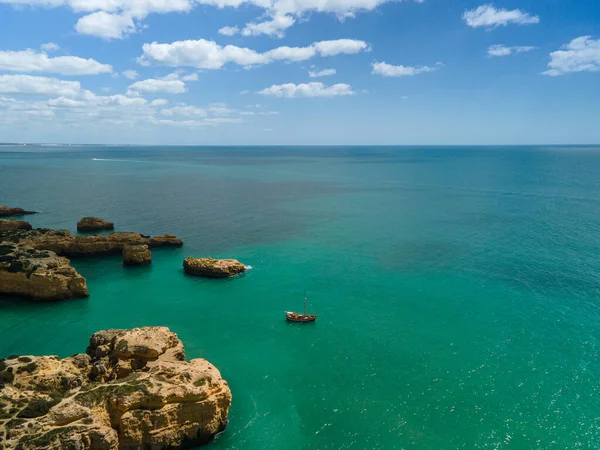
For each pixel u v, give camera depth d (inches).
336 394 1673.2
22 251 2859.3
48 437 1180.5
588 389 1681.8
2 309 2431.1
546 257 3275.1
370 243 3777.1
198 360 1625.2
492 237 3907.5
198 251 3575.3
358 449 1400.1
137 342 1668.3
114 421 1326.3
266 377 1785.2
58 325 2249.0
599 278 2822.3
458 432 1469.0
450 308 2412.6
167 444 1362.0
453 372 1803.6
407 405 1605.6
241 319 2319.1
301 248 3641.7
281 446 1413.6
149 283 2847.0
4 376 1459.2
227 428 1491.1
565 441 1425.9
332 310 2415.1
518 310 2370.8
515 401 1619.1
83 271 3073.3
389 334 2133.4
